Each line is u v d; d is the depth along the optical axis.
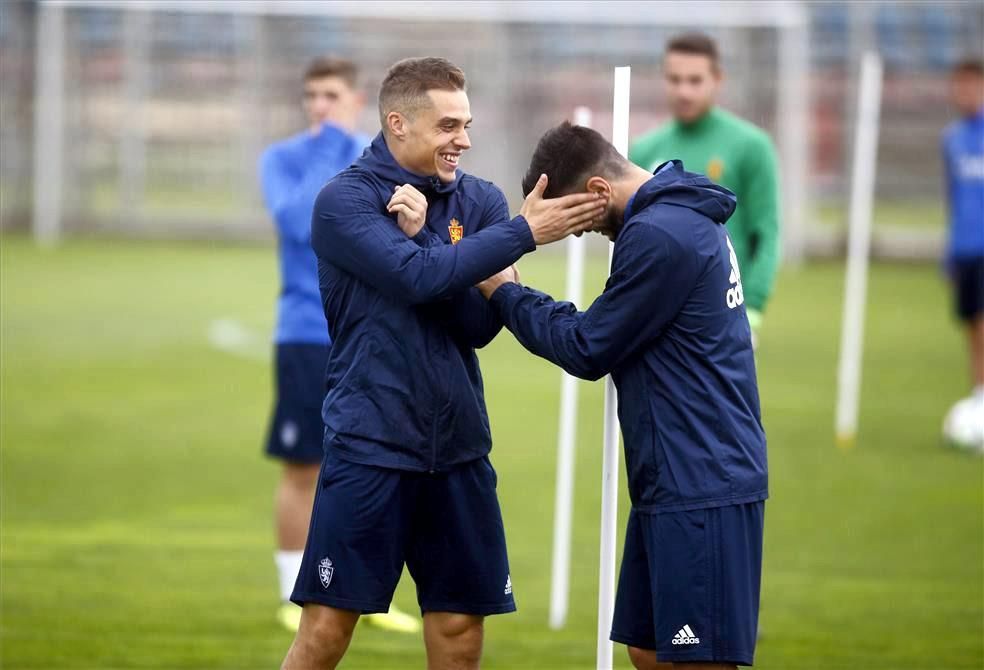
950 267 37.25
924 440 36.97
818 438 37.12
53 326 56.44
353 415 14.19
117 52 88.31
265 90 88.88
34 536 26.45
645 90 87.31
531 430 38.75
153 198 89.94
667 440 13.45
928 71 86.62
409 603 22.88
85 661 18.81
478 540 14.66
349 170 14.39
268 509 29.12
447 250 13.59
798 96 83.50
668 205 13.53
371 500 14.13
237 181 89.81
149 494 30.34
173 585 23.05
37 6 87.38
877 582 23.50
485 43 87.38
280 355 20.84
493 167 87.75
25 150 89.44
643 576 14.38
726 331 13.61
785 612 21.62
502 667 18.92
